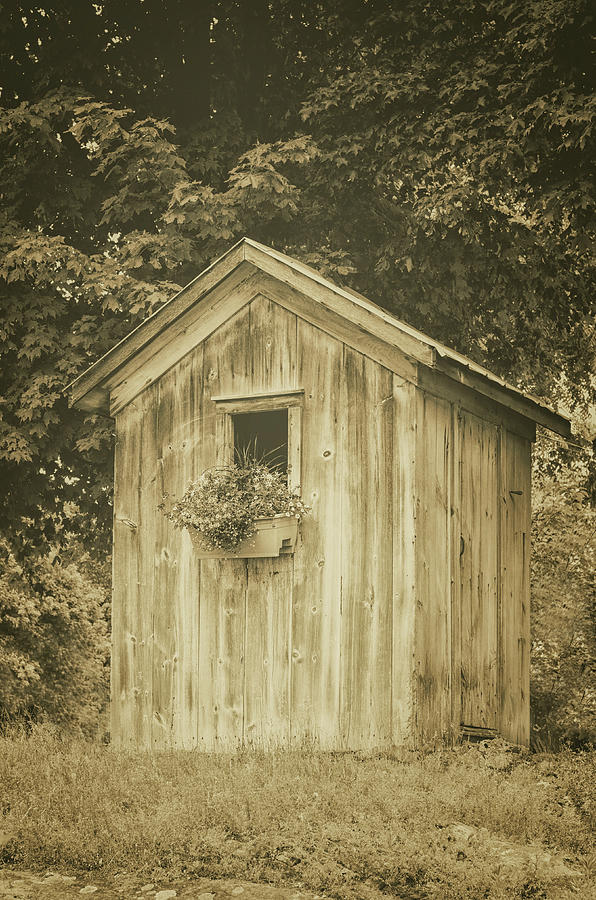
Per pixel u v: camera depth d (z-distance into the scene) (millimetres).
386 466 9836
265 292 10703
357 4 17375
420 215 16062
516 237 16984
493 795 7871
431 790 8008
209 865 6852
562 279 17281
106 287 14906
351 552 9922
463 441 10555
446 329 17766
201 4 17438
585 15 14602
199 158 16547
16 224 15602
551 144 15086
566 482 18656
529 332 18641
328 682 9891
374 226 17062
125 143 15562
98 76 16750
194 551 10539
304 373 10414
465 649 10359
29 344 14945
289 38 18156
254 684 10305
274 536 10070
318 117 16797
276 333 10641
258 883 6680
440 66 16312
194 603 10781
